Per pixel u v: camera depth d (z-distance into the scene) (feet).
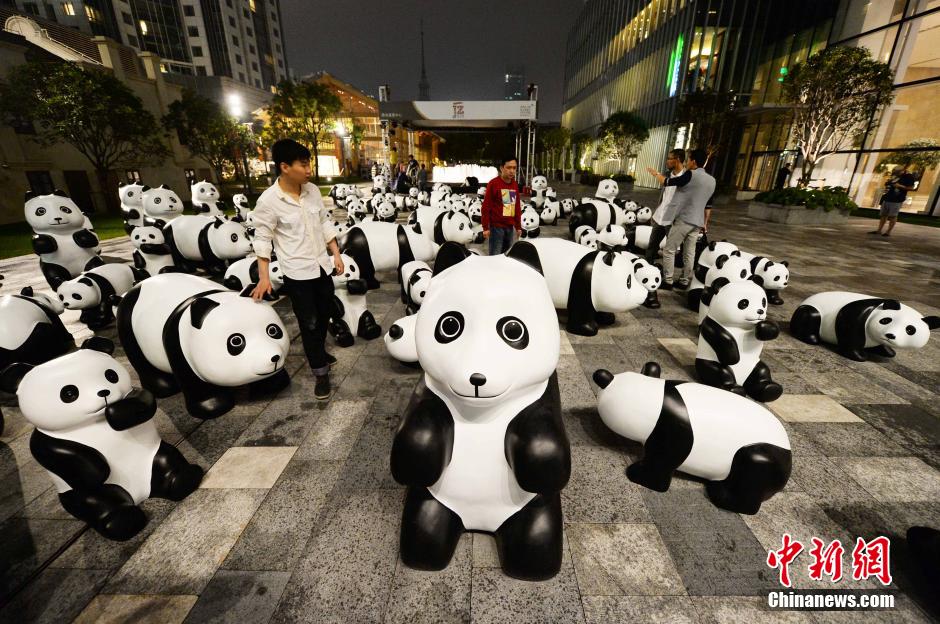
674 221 19.10
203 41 168.66
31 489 7.90
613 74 116.47
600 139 86.33
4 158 45.80
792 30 71.36
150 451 7.39
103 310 15.97
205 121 66.54
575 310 14.73
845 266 25.68
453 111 54.08
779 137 69.62
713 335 10.66
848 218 48.62
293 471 8.18
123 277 16.62
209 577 6.10
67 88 42.68
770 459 6.72
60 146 51.06
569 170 125.90
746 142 76.95
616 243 24.82
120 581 6.06
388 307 17.79
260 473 8.13
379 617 5.53
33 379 6.19
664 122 85.92
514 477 5.75
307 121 97.55
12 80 42.01
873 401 10.87
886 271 24.56
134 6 154.71
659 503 7.46
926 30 49.90
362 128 136.15
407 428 5.40
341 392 11.09
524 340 5.23
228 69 178.09
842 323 13.29
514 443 5.42
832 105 45.32
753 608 5.70
